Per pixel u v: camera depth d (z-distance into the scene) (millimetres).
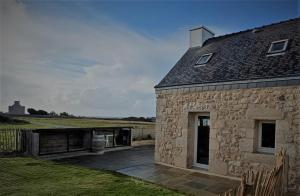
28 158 9781
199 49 11297
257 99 7238
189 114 9047
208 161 8664
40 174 7145
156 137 10023
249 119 7383
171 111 9562
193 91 8852
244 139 7461
